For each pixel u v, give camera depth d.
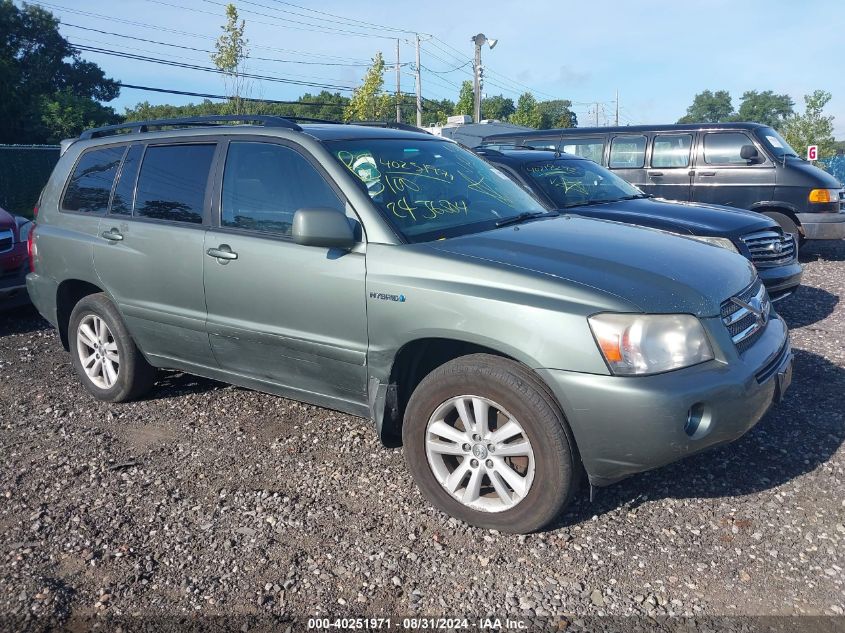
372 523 3.63
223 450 4.49
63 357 6.52
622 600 3.00
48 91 54.03
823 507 3.61
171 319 4.64
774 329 3.86
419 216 3.94
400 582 3.16
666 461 3.18
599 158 11.47
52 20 55.28
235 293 4.25
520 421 3.32
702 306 3.32
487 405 3.44
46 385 5.78
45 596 3.13
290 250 4.00
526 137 12.06
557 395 3.21
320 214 3.65
